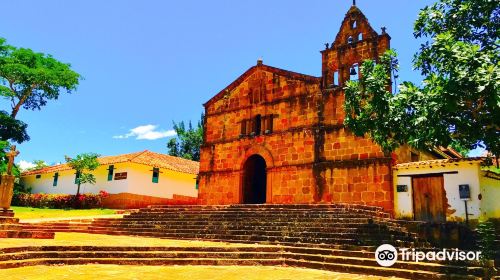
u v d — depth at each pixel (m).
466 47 12.64
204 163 29.92
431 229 15.98
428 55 15.43
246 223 19.44
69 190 42.09
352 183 22.61
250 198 28.19
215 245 15.88
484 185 18.73
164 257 14.05
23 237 15.87
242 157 27.98
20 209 33.75
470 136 13.09
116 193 37.81
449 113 12.69
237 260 14.15
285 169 25.61
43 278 10.28
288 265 14.13
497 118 12.29
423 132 13.34
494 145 12.88
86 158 38.00
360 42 24.70
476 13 15.73
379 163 21.84
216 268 13.27
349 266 12.89
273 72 28.00
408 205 20.41
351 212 18.41
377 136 15.76
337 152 23.73
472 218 18.28
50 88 41.72
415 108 13.66
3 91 37.44
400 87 14.22
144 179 38.56
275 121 27.05
